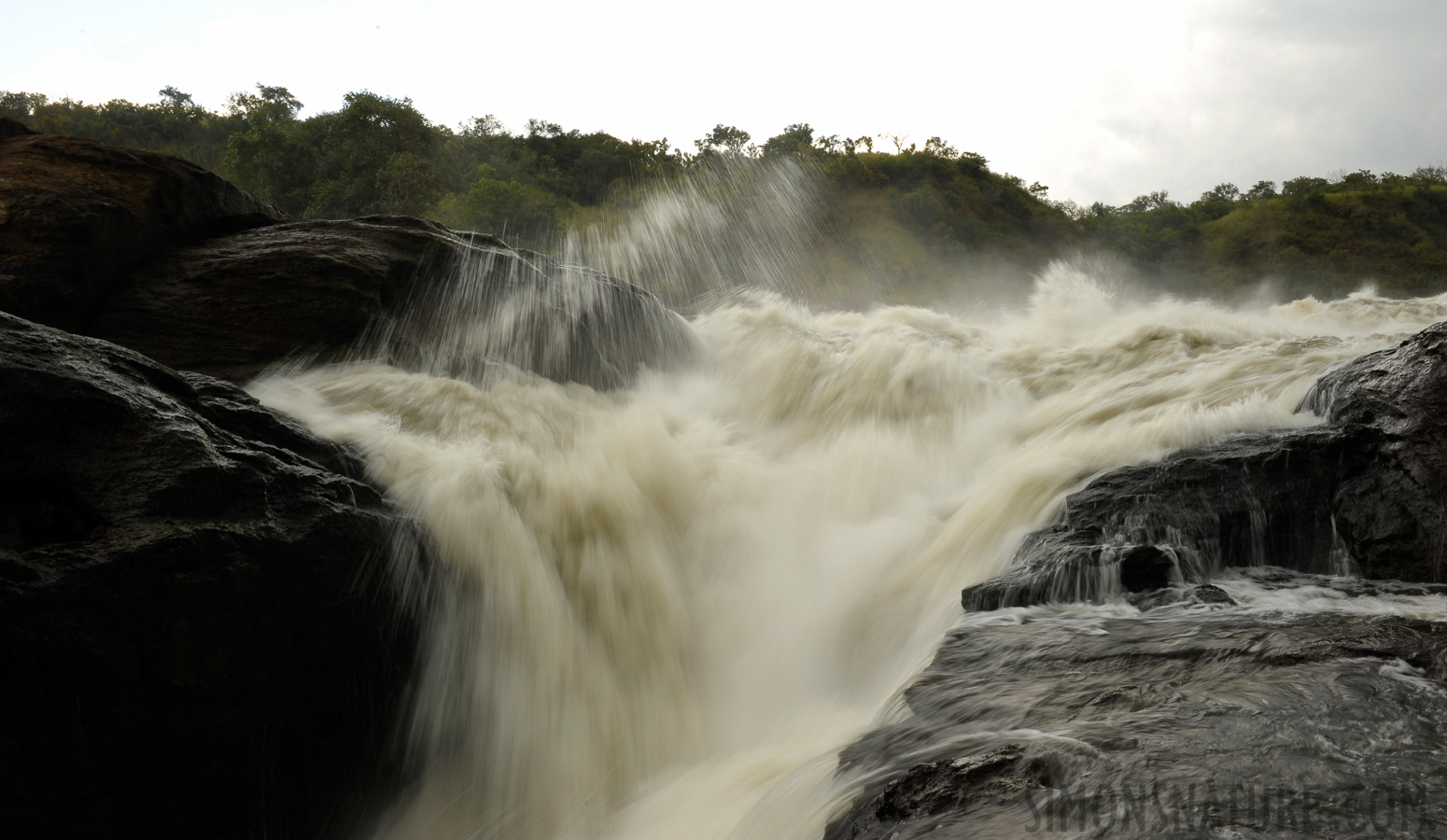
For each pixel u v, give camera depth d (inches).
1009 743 93.7
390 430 210.1
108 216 235.1
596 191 2847.0
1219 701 97.1
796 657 197.0
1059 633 130.6
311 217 1723.7
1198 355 292.7
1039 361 323.6
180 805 127.5
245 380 228.8
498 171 2591.0
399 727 160.7
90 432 134.5
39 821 113.6
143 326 234.5
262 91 3484.3
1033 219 3831.2
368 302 257.1
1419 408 161.8
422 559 169.0
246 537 134.0
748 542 232.8
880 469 262.4
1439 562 149.1
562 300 318.0
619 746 180.2
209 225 282.8
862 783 100.8
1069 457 213.5
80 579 116.0
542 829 166.4
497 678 177.9
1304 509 167.3
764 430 308.8
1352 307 494.0
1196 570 156.3
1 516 123.4
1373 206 3754.9
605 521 215.8
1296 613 130.6
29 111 3326.8
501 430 228.8
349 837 151.4
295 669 140.5
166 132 3432.6
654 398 323.0
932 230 3115.2
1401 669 102.8
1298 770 79.2
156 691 122.6
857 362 323.6
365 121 1780.3
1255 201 4345.5
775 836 105.9
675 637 207.6
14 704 110.9
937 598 184.2
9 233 221.6
